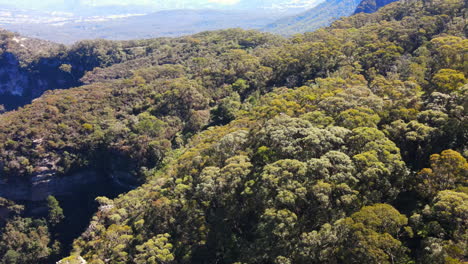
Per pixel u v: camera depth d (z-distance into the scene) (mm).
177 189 53281
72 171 98188
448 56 68438
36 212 94812
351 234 31719
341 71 84812
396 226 32406
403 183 41531
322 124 51469
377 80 68500
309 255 34250
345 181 38531
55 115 104875
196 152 65125
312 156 44938
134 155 95375
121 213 63344
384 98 58562
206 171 51375
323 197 36938
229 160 51969
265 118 63062
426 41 84562
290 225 36656
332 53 96312
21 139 95750
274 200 40406
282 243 37312
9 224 89750
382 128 50438
